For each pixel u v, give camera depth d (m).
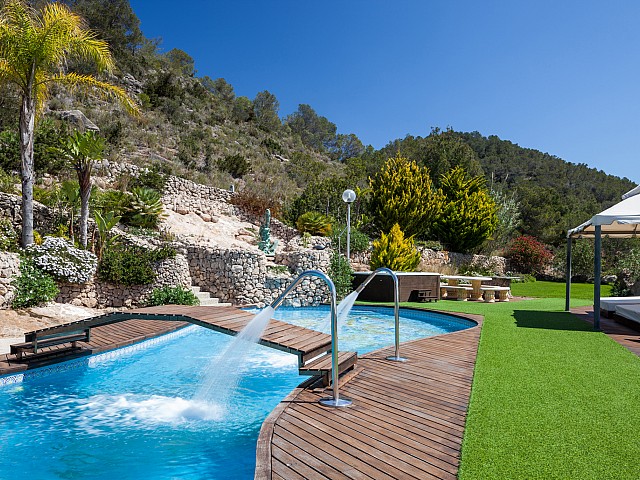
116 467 3.65
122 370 6.83
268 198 24.81
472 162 35.72
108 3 48.62
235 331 5.46
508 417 3.73
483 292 16.50
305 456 2.99
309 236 20.75
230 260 14.33
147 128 35.38
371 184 24.98
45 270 10.52
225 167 33.06
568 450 3.05
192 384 6.08
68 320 9.67
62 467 3.65
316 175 45.00
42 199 13.48
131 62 48.38
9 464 3.71
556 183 75.12
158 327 9.47
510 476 2.67
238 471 3.59
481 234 25.33
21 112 10.99
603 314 10.62
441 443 3.23
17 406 5.17
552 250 33.25
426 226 24.34
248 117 62.03
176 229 17.30
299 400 4.28
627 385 4.73
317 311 13.92
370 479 2.66
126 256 12.38
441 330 10.63
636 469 2.76
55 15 11.29
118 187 18.05
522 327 8.90
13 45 10.75
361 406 4.09
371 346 8.78
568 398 4.28
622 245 28.45
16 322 8.88
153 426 4.57
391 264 17.36
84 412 4.98
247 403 5.32
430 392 4.56
